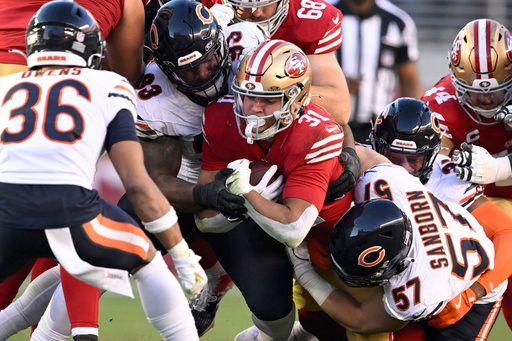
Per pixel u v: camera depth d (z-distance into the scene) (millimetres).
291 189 14461
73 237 12422
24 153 12461
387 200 14508
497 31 17219
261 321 15758
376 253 14016
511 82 17141
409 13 48188
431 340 15844
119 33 15875
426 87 45375
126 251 12883
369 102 28922
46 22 13102
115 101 12914
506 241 15617
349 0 28750
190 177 16516
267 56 14172
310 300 16641
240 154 15039
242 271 15625
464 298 15195
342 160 15148
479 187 16469
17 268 13078
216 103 15102
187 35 14406
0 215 12398
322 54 16750
